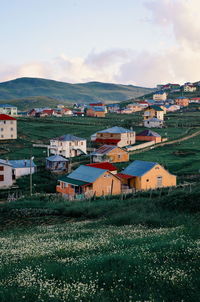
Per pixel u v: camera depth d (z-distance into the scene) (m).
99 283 11.06
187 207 33.16
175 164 82.75
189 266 12.04
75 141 110.25
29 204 49.91
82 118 198.50
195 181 64.94
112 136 118.25
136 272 11.76
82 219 39.78
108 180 61.03
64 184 63.47
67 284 10.75
